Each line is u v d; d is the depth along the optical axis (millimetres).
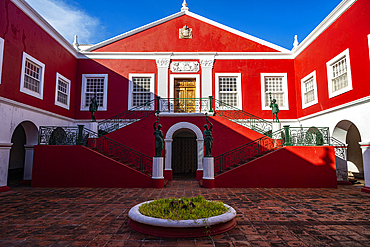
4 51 8055
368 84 7930
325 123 10406
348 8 8930
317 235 3836
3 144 7863
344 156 9812
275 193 7473
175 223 3645
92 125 10750
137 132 11023
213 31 13781
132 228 4059
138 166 10758
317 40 11062
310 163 8656
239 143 10664
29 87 9492
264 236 3777
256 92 13227
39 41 9992
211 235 3773
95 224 4375
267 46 13703
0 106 7820
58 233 3916
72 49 12750
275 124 10367
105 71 13312
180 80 13508
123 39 13711
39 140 9125
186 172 15383
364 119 8055
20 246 3402
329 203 6090
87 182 8773
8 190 7980
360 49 8305
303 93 12477
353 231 4023
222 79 13508
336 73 9867
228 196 6988
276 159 8719
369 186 7656
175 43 13672
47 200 6484
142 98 13289
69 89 12453
